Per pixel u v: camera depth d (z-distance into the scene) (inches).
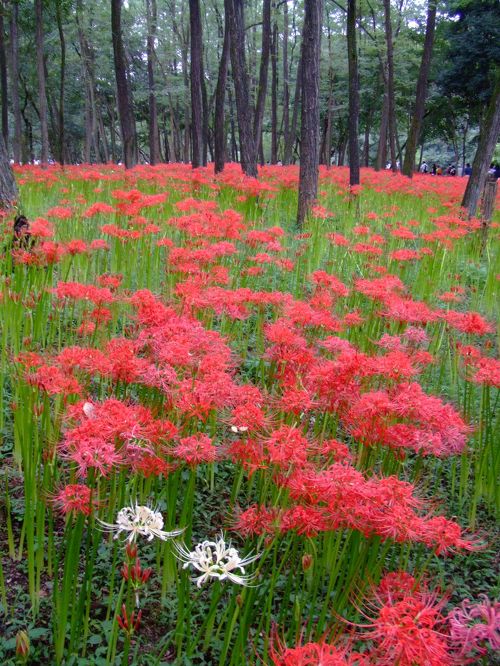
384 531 81.1
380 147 1007.6
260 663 94.0
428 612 63.6
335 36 1160.8
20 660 81.6
